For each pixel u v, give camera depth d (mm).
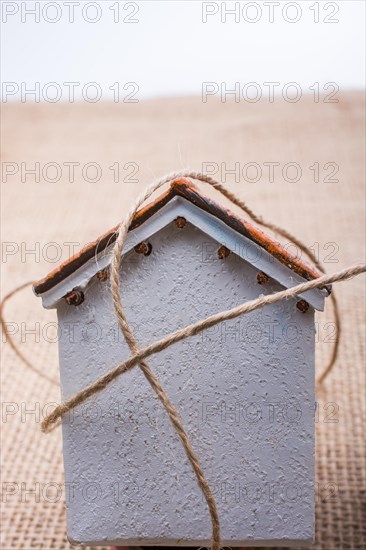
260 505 940
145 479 946
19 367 1525
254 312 892
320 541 1139
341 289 1669
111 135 2299
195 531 956
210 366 910
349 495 1213
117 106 2521
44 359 1541
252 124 2307
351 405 1384
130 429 934
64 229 1884
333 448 1300
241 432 924
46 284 887
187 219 857
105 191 2049
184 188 839
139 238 867
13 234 1874
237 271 884
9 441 1357
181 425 851
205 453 930
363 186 1982
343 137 2199
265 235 854
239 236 854
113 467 946
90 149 2213
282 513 940
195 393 917
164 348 837
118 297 830
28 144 2264
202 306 896
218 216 844
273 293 878
